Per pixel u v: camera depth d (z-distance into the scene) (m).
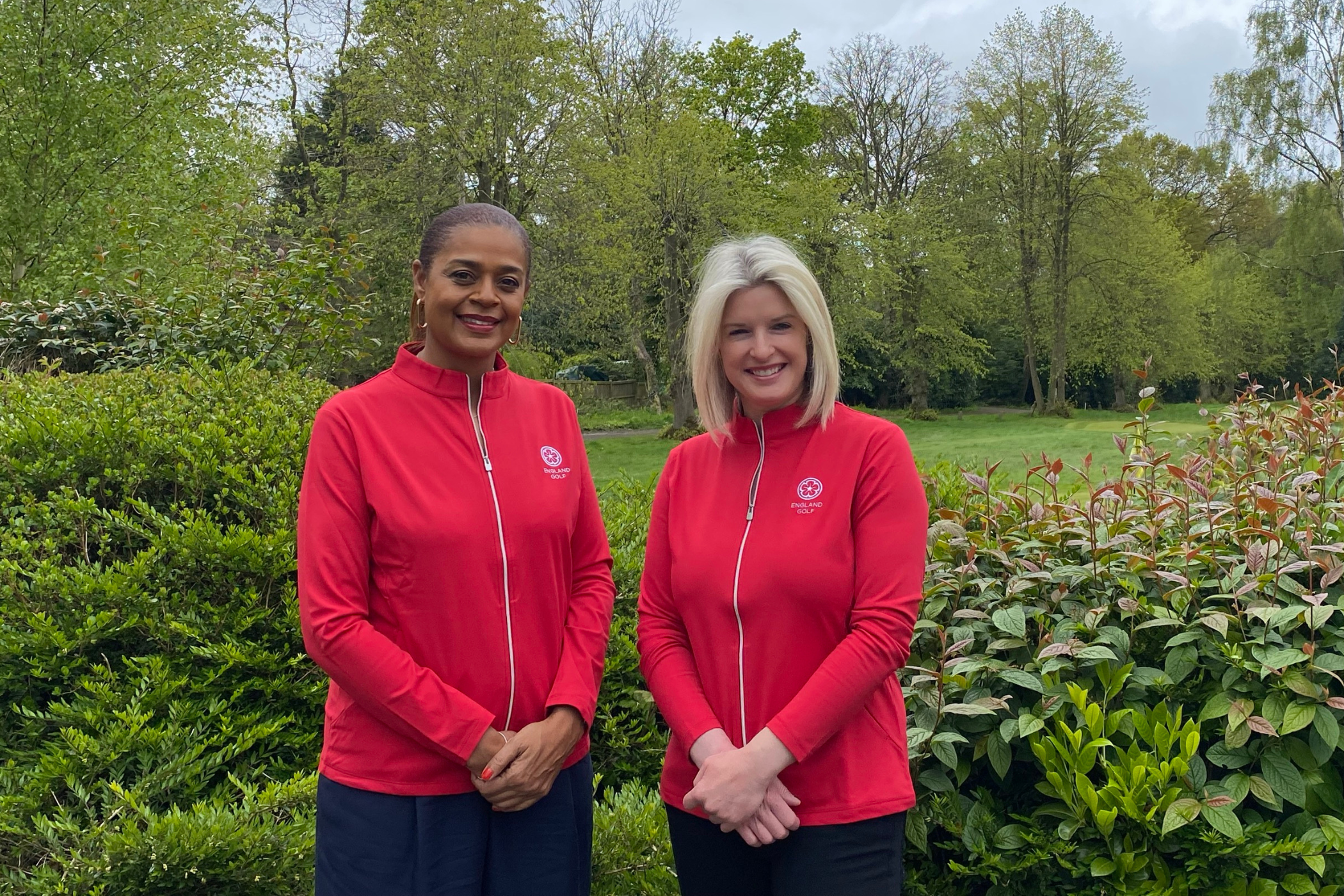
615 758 2.71
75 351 5.97
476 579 1.61
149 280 7.63
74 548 2.65
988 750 2.22
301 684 2.47
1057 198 29.56
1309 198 31.11
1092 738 2.07
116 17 11.86
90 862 1.82
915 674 2.47
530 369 20.41
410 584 1.60
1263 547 2.34
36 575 2.37
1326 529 2.60
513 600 1.66
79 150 11.59
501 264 1.69
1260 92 30.55
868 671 1.58
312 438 1.63
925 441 21.41
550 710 1.70
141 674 2.35
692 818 1.74
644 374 35.03
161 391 3.40
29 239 11.23
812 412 1.74
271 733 2.41
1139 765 1.93
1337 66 30.23
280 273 5.67
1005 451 16.66
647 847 2.20
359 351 6.05
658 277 21.52
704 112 28.08
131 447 2.76
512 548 1.65
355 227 18.91
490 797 1.58
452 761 1.58
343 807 1.60
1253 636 2.21
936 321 29.81
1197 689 2.25
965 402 36.84
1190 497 2.73
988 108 29.67
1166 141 42.06
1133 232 29.20
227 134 13.33
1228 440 3.51
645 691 2.72
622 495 4.00
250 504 2.67
